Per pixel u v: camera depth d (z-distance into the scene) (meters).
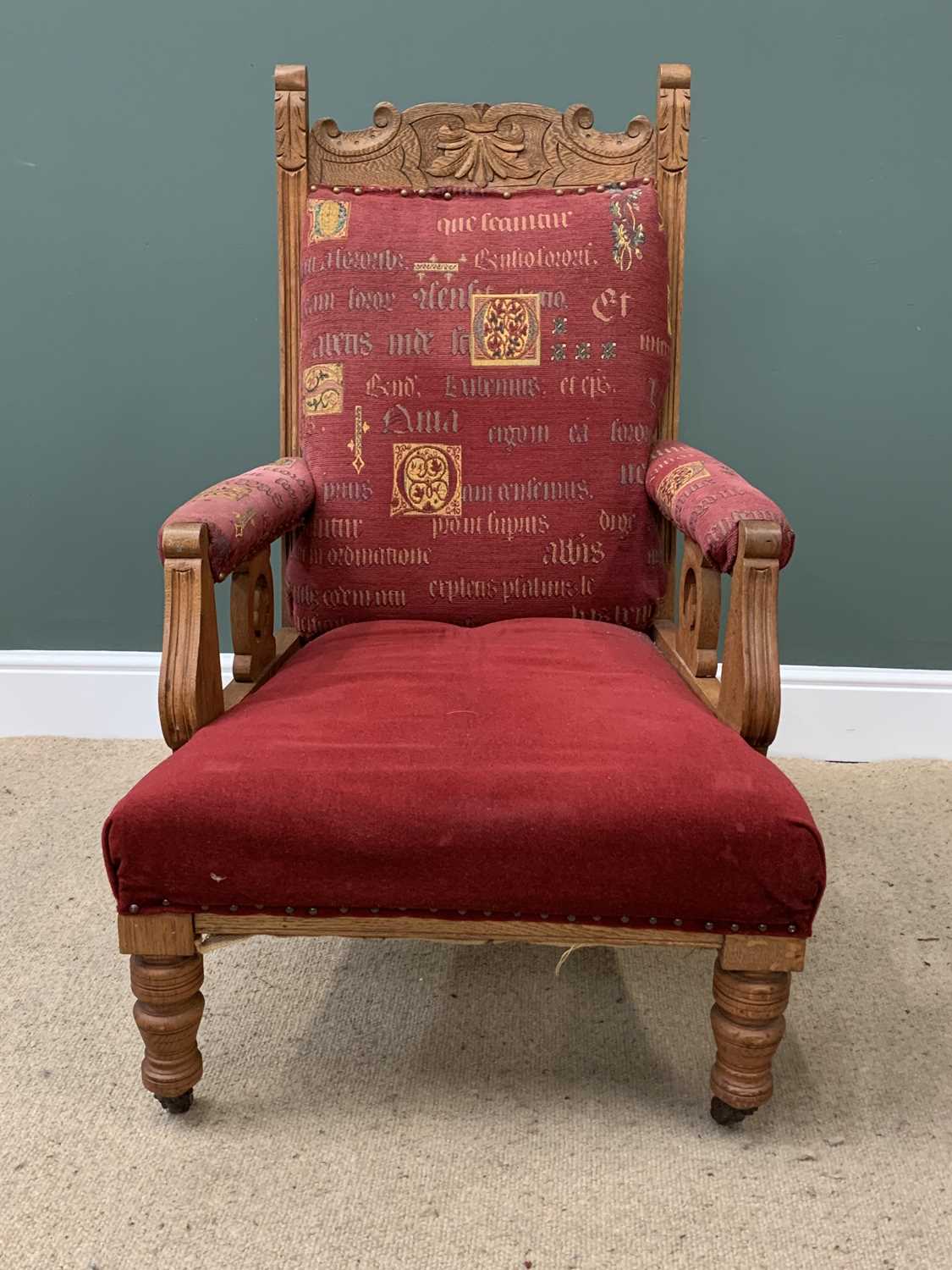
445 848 0.89
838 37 1.76
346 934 0.94
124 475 1.99
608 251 1.41
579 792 0.89
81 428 1.97
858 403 1.91
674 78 1.45
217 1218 0.95
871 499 1.96
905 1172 1.02
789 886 0.90
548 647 1.26
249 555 1.16
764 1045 0.99
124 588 2.05
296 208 1.50
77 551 2.04
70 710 2.09
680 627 1.32
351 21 1.79
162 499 2.00
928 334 1.88
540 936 0.93
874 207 1.83
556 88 1.80
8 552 2.04
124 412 1.96
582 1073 1.16
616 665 1.19
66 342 1.93
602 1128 1.07
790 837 0.88
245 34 1.80
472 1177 1.00
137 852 0.91
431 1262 0.91
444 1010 1.28
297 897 0.92
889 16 1.75
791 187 1.82
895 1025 1.25
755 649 1.01
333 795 0.89
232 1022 1.25
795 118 1.79
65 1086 1.13
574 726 1.00
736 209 1.83
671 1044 1.22
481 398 1.41
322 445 1.42
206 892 0.92
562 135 1.48
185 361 1.93
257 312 1.91
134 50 1.80
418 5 1.78
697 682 1.21
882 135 1.80
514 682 1.13
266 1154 1.03
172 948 0.96
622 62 1.79
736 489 1.12
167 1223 0.95
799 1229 0.95
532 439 1.41
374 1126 1.08
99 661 2.07
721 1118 1.06
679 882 0.89
